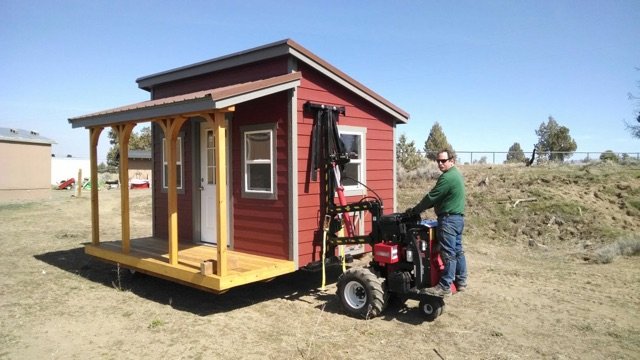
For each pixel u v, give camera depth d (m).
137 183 34.56
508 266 8.98
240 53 7.37
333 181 7.10
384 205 8.68
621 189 13.65
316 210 7.10
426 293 5.62
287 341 5.25
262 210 7.18
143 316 6.17
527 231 11.61
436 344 5.14
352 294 6.16
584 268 8.66
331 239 6.90
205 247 8.12
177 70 8.64
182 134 8.79
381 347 5.05
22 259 9.86
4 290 7.42
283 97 6.86
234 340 5.30
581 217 11.79
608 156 19.78
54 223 15.69
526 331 5.52
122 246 7.93
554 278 7.96
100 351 5.03
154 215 9.50
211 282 5.99
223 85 7.94
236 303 6.74
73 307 6.57
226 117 7.68
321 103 7.27
